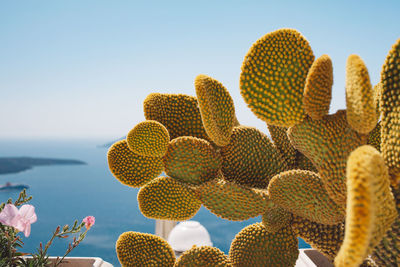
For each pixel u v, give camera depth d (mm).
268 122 591
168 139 608
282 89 565
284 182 571
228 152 651
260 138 664
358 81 483
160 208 631
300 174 569
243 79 574
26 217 733
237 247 666
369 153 414
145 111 680
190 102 669
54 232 835
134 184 645
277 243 642
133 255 674
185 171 623
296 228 632
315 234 619
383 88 542
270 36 571
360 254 397
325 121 561
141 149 586
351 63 500
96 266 835
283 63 564
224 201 605
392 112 532
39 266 803
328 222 584
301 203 576
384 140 545
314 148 566
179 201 634
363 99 480
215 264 659
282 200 585
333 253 616
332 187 551
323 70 532
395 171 530
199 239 1218
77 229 852
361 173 400
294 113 570
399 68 520
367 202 392
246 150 650
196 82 576
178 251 1177
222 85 615
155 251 680
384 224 446
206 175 632
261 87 570
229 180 664
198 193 620
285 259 643
